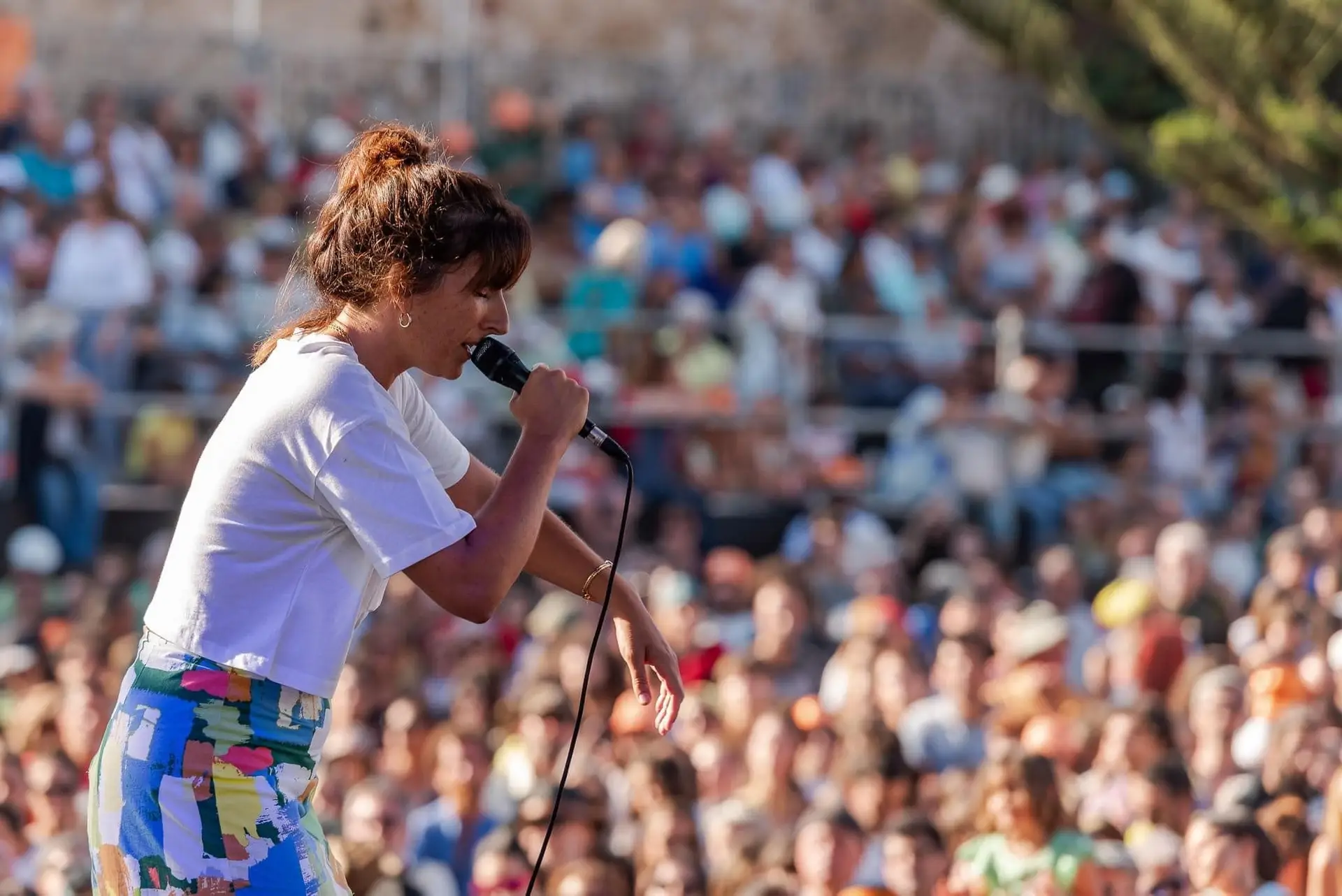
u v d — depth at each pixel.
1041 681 12.37
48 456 20.03
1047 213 26.55
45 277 21.53
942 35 32.50
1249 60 12.48
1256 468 21.42
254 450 5.08
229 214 24.05
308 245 5.37
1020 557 20.47
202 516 5.11
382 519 5.02
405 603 16.52
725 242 24.64
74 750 12.77
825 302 23.02
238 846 5.00
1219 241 25.25
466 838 11.60
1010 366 21.39
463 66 29.94
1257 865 8.99
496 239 5.13
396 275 5.09
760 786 11.27
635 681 5.88
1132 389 21.55
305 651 5.09
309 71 29.41
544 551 5.89
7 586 19.58
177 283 21.95
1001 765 9.44
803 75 30.91
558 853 10.18
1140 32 13.60
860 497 20.80
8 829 11.29
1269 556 16.41
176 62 28.73
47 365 20.11
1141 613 13.59
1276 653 12.48
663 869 9.75
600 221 24.16
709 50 32.25
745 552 20.41
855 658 13.13
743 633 16.19
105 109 23.97
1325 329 22.30
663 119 27.91
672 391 20.83
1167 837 9.55
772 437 20.92
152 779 5.02
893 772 10.74
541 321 21.02
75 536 19.95
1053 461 21.03
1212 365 21.83
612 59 30.52
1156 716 10.73
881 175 27.11
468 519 5.09
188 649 5.06
